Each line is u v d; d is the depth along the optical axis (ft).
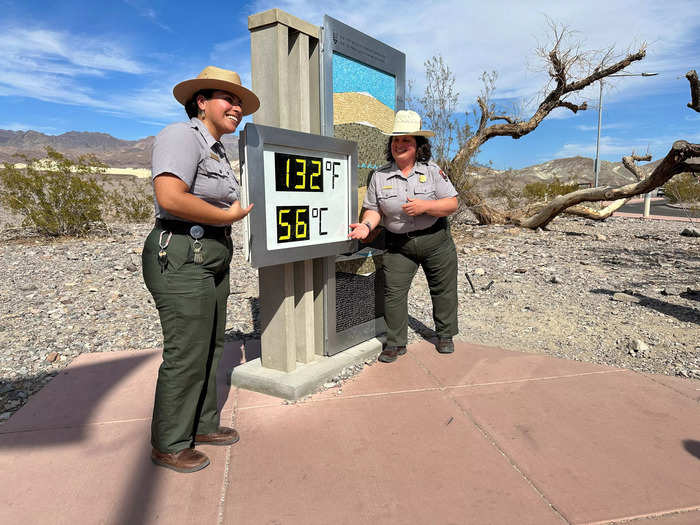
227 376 10.81
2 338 13.76
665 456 7.66
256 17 9.46
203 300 6.88
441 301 12.07
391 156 11.16
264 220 8.69
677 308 16.70
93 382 10.72
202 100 7.00
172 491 6.88
